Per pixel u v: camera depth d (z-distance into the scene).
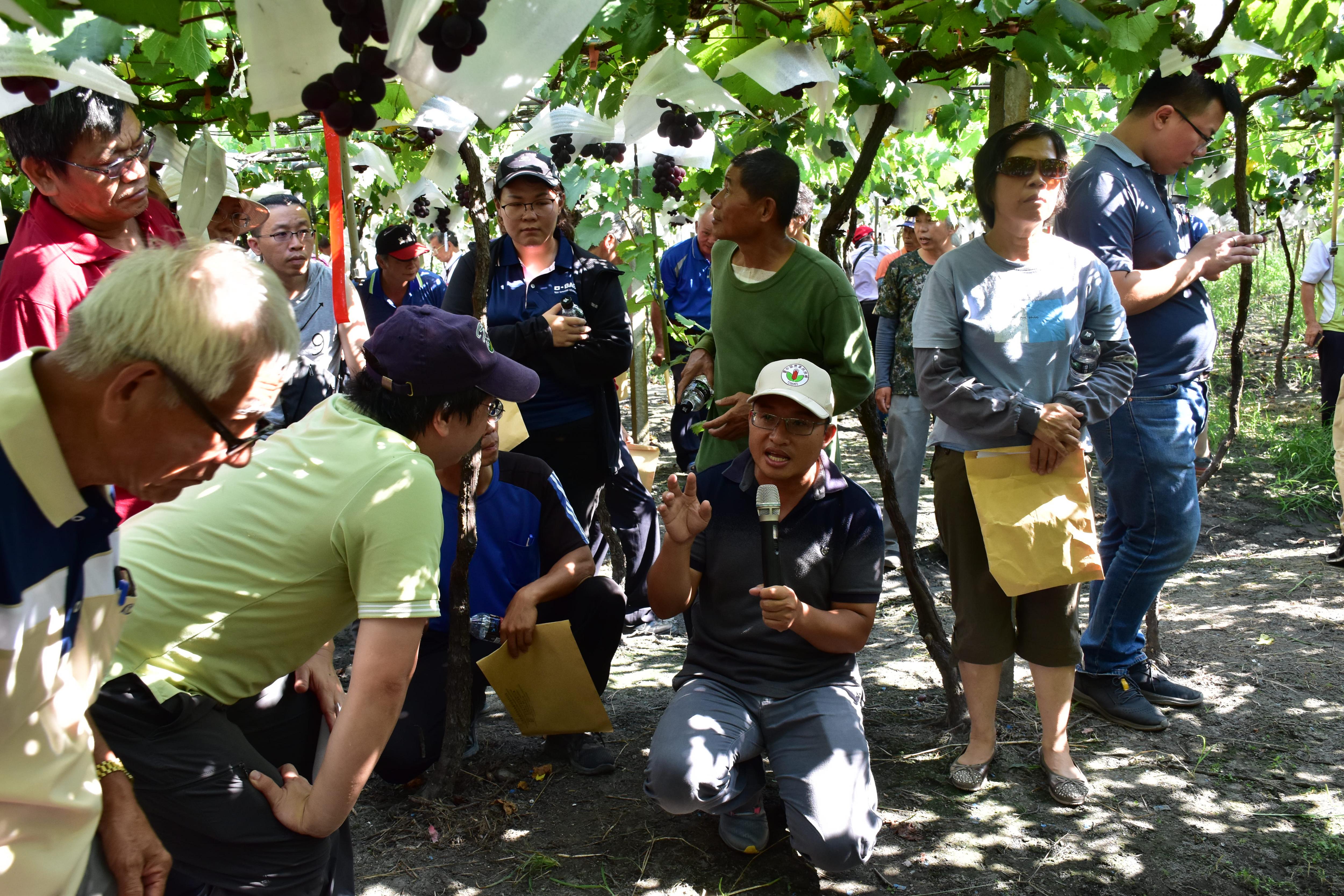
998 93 3.30
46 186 2.39
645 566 4.54
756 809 2.70
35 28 1.37
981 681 3.05
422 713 2.97
